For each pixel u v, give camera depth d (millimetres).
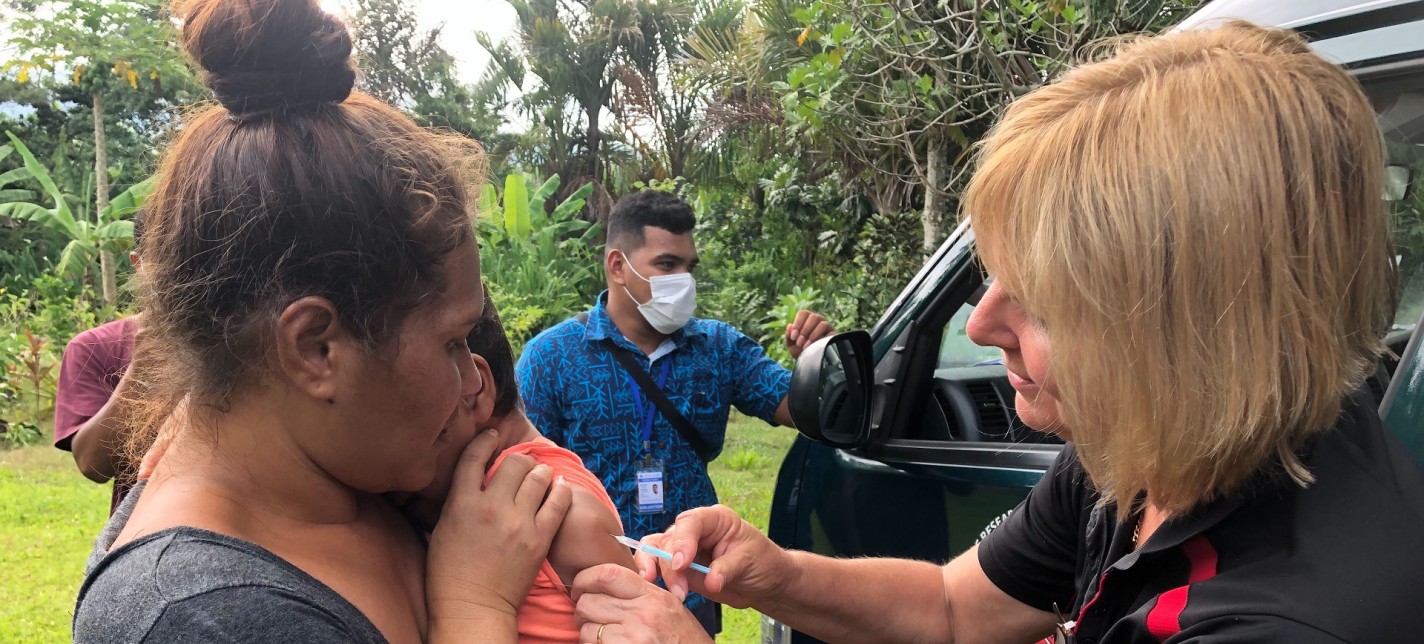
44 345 8758
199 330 893
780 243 11102
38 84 15766
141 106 14953
